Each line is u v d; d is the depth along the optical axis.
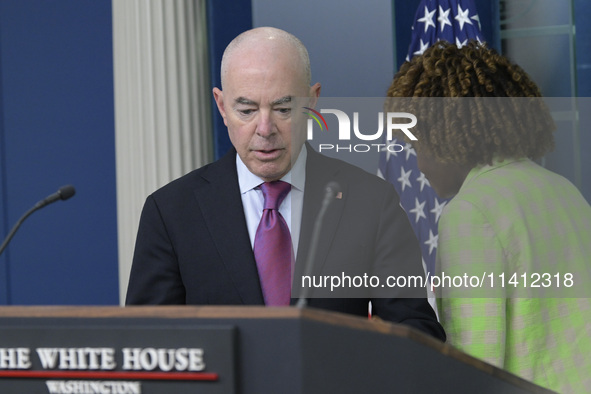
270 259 5.98
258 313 3.42
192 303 6.03
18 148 13.77
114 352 3.50
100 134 13.41
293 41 6.06
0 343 3.59
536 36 11.46
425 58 5.61
